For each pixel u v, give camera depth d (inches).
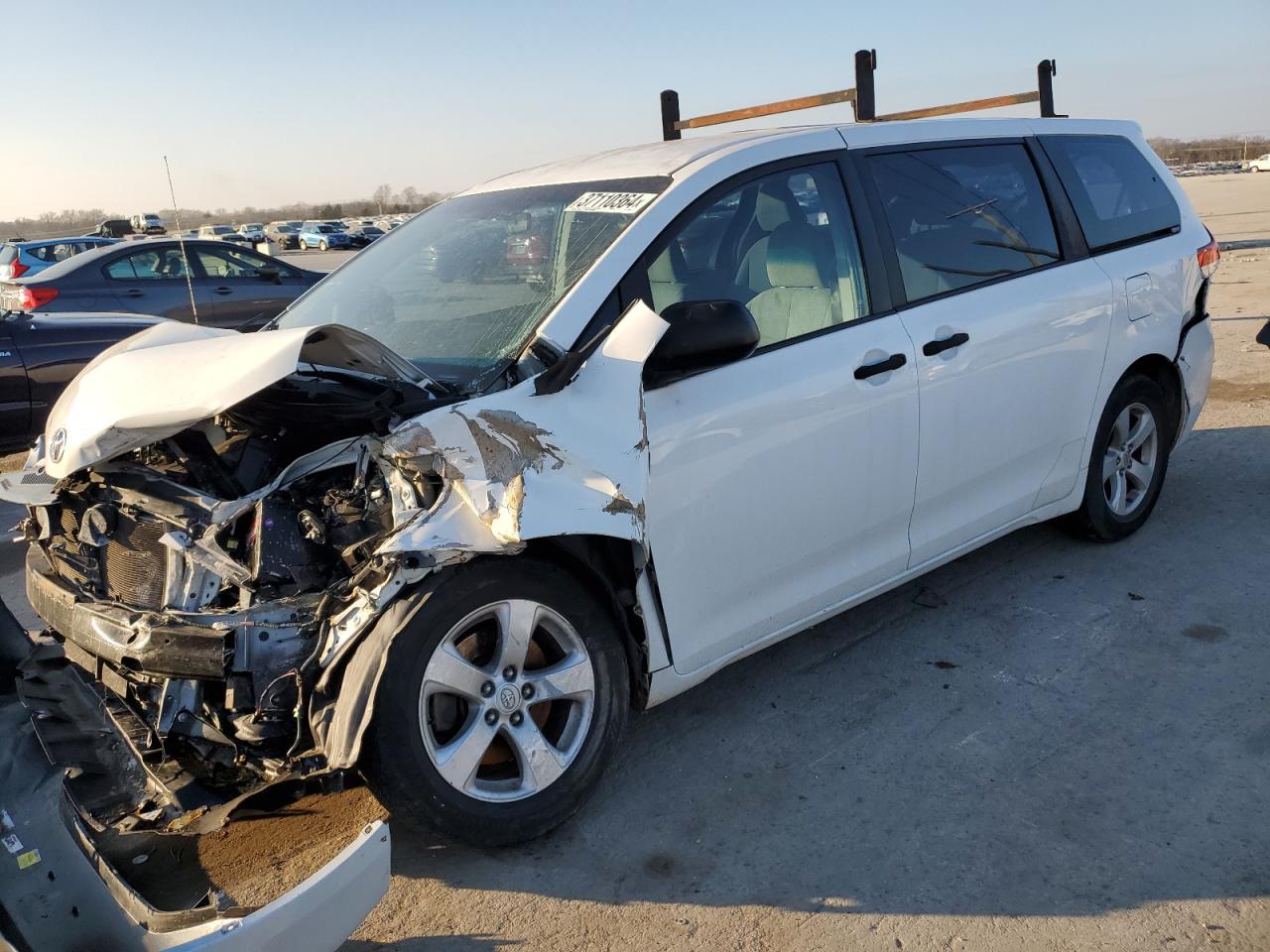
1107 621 155.5
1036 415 156.8
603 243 120.4
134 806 95.7
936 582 173.5
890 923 96.7
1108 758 121.0
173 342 124.9
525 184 146.7
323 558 102.3
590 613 110.5
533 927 98.7
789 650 153.1
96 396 112.0
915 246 143.3
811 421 125.6
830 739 128.7
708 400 117.0
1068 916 96.0
